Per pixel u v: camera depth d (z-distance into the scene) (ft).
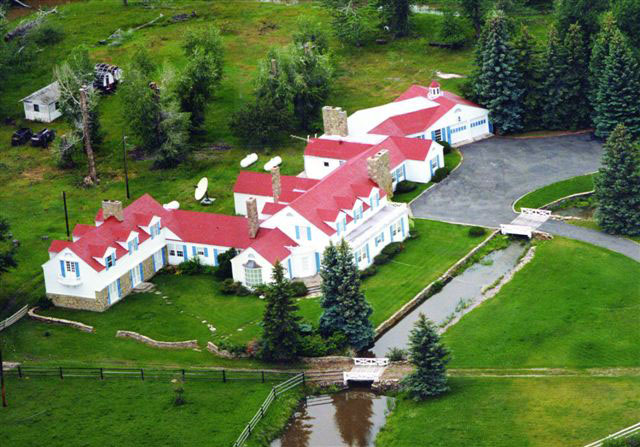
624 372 358.02
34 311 420.36
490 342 383.04
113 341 397.80
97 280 415.23
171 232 451.12
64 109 557.33
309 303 414.82
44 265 419.74
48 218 505.66
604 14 563.89
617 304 398.21
